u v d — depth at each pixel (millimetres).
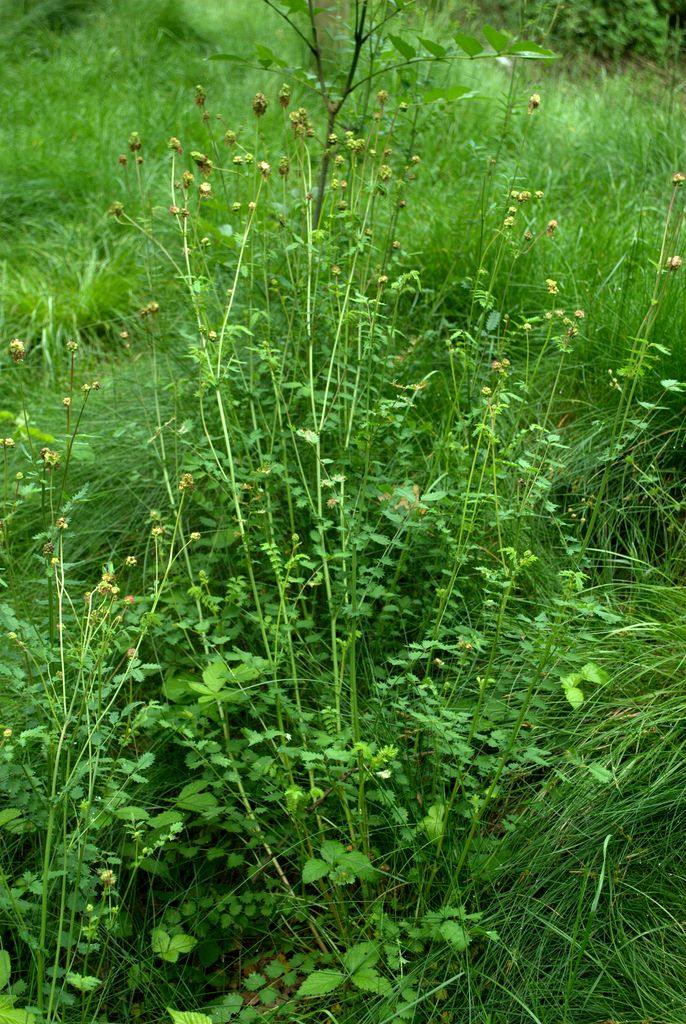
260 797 2268
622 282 3527
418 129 3547
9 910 2020
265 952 2182
